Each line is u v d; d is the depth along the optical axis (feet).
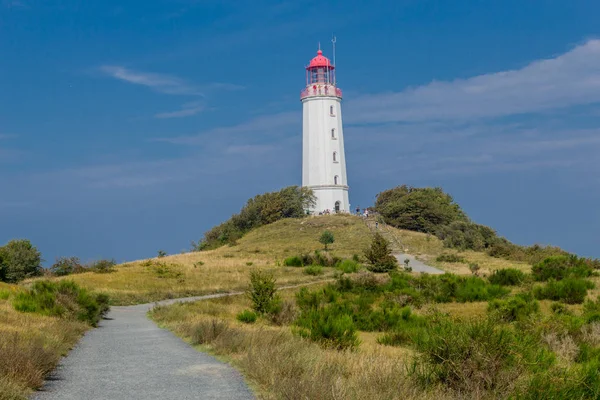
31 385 38.29
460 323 40.45
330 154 359.25
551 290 120.06
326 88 360.07
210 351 57.11
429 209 354.33
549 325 70.08
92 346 62.54
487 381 35.35
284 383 36.19
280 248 297.33
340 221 341.82
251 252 290.97
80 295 92.48
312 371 39.93
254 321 92.68
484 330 38.04
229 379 42.19
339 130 363.15
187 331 72.13
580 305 111.04
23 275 200.85
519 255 255.29
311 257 233.55
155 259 263.49
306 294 118.52
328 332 63.41
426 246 298.15
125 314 115.85
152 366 48.42
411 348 63.98
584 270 158.51
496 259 257.14
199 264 226.79
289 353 46.11
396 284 142.92
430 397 33.30
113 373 45.03
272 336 58.49
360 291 143.43
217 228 383.65
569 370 38.68
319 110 359.66
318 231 329.52
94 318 90.02
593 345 64.18
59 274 209.15
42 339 54.60
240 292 166.09
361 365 41.52
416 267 229.25
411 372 37.78
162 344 64.03
